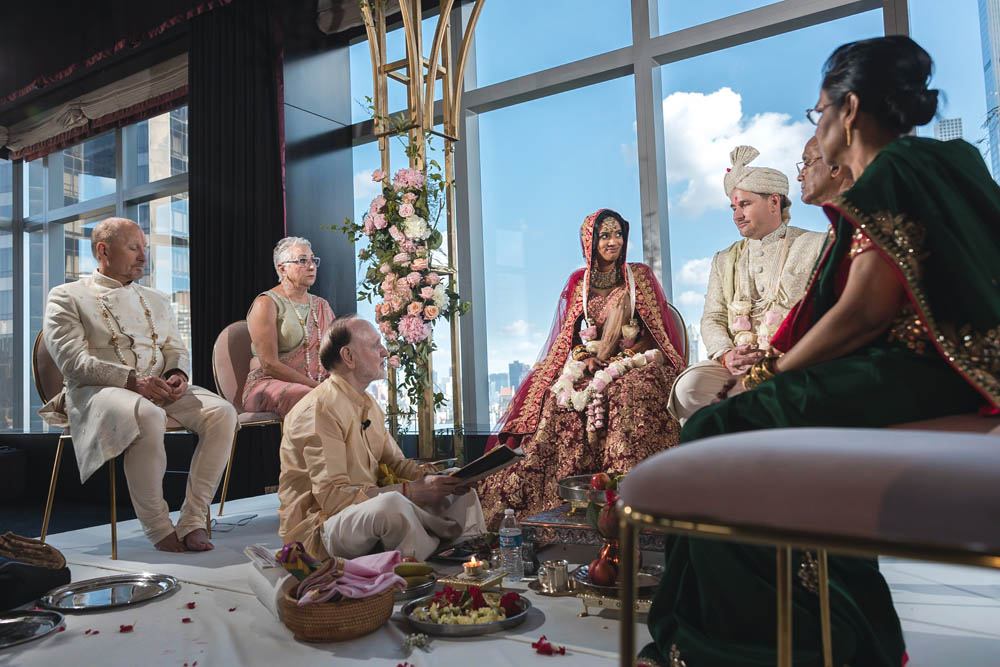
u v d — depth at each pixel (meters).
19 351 8.36
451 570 2.74
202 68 6.03
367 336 2.90
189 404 3.61
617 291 3.85
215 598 2.58
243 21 5.85
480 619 2.09
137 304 3.72
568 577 2.49
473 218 5.71
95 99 7.35
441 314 4.29
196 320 5.91
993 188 1.37
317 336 4.33
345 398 2.85
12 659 2.00
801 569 1.47
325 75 6.09
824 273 1.47
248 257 5.73
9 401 8.35
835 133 1.52
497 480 3.53
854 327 1.37
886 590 1.58
